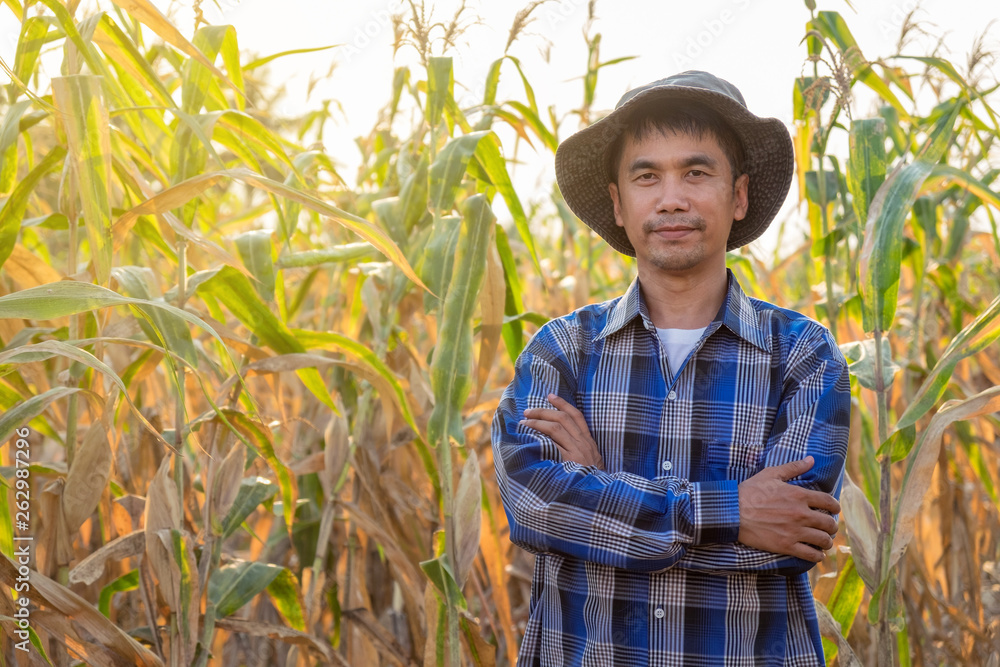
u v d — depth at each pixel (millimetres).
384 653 2369
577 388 1514
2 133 1801
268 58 2219
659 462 1413
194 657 1934
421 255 2314
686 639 1323
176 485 1903
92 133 1609
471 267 2010
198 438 2141
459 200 2949
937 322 3086
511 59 2393
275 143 2008
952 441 2852
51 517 1851
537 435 1438
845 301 2311
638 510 1297
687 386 1437
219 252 1747
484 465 3100
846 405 1403
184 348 1865
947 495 2508
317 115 3330
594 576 1384
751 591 1333
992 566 2826
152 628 1928
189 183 1644
